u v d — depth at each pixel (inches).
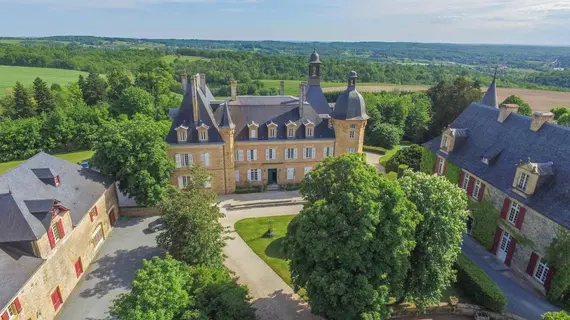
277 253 1659.7
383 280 1090.1
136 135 1843.0
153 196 1835.6
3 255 1104.2
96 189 1697.8
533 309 1314.0
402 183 1227.9
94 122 3577.8
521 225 1473.9
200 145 2107.5
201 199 1386.6
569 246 1264.8
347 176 1123.3
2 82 4977.9
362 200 1045.2
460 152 1941.4
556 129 1529.3
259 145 2253.9
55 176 1504.7
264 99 2487.7
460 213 1217.4
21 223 1171.9
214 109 2282.2
